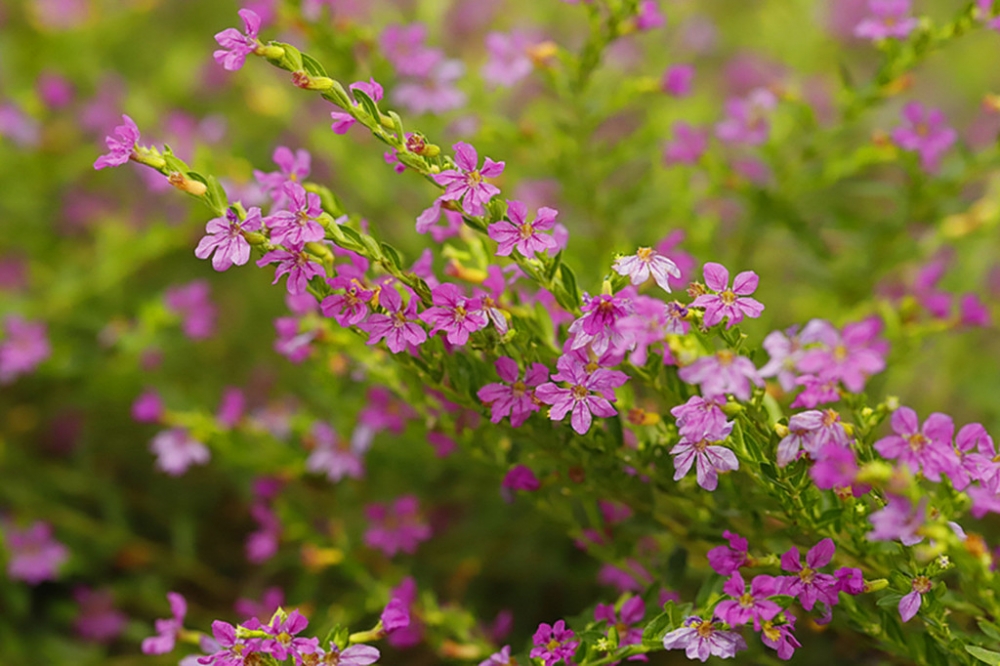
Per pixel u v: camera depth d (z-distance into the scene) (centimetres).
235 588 45
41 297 49
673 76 39
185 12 61
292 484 44
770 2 57
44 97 54
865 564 32
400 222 43
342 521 43
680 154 41
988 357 45
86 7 56
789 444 30
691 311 31
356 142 46
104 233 50
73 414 49
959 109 60
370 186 43
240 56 31
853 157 40
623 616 33
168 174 31
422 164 31
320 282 32
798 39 56
